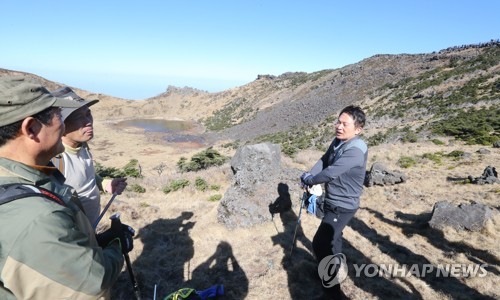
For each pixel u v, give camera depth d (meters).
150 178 11.47
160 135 86.50
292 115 91.94
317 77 129.50
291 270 4.21
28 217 0.99
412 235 5.80
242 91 144.62
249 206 5.79
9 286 1.00
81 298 1.12
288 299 3.65
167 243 5.08
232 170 10.41
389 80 91.62
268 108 113.69
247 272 4.22
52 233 1.00
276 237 5.25
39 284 1.02
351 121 3.07
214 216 6.18
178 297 2.82
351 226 6.12
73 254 1.06
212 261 4.52
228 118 115.50
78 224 1.29
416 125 41.09
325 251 3.38
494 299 3.75
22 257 0.98
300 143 48.34
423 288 3.95
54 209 1.07
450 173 12.07
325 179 3.08
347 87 99.06
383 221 6.59
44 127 1.17
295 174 7.15
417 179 11.07
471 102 49.19
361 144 3.11
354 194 3.20
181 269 4.31
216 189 9.38
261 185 6.35
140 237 5.24
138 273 4.07
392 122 52.62
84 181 2.55
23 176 1.14
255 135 84.00
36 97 1.13
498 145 19.86
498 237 5.47
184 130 102.44
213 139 83.81
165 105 141.88
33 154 1.19
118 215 1.75
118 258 1.38
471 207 6.05
